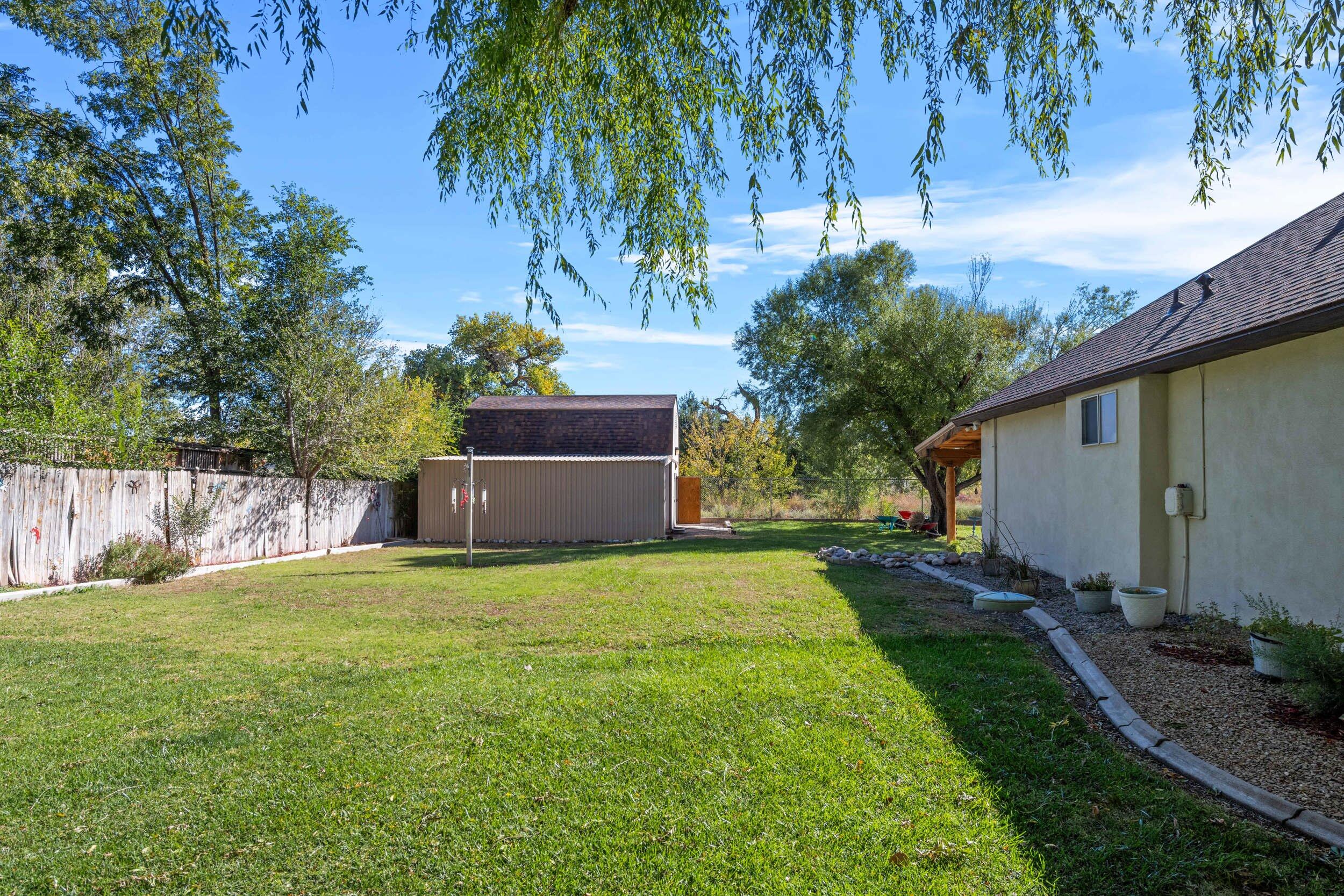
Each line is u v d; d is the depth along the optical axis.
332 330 16.94
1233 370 6.88
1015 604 7.16
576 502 20.11
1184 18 4.58
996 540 13.34
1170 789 3.47
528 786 3.52
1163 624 6.95
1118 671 5.44
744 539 18.69
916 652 6.00
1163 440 7.93
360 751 3.96
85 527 10.52
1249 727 4.25
